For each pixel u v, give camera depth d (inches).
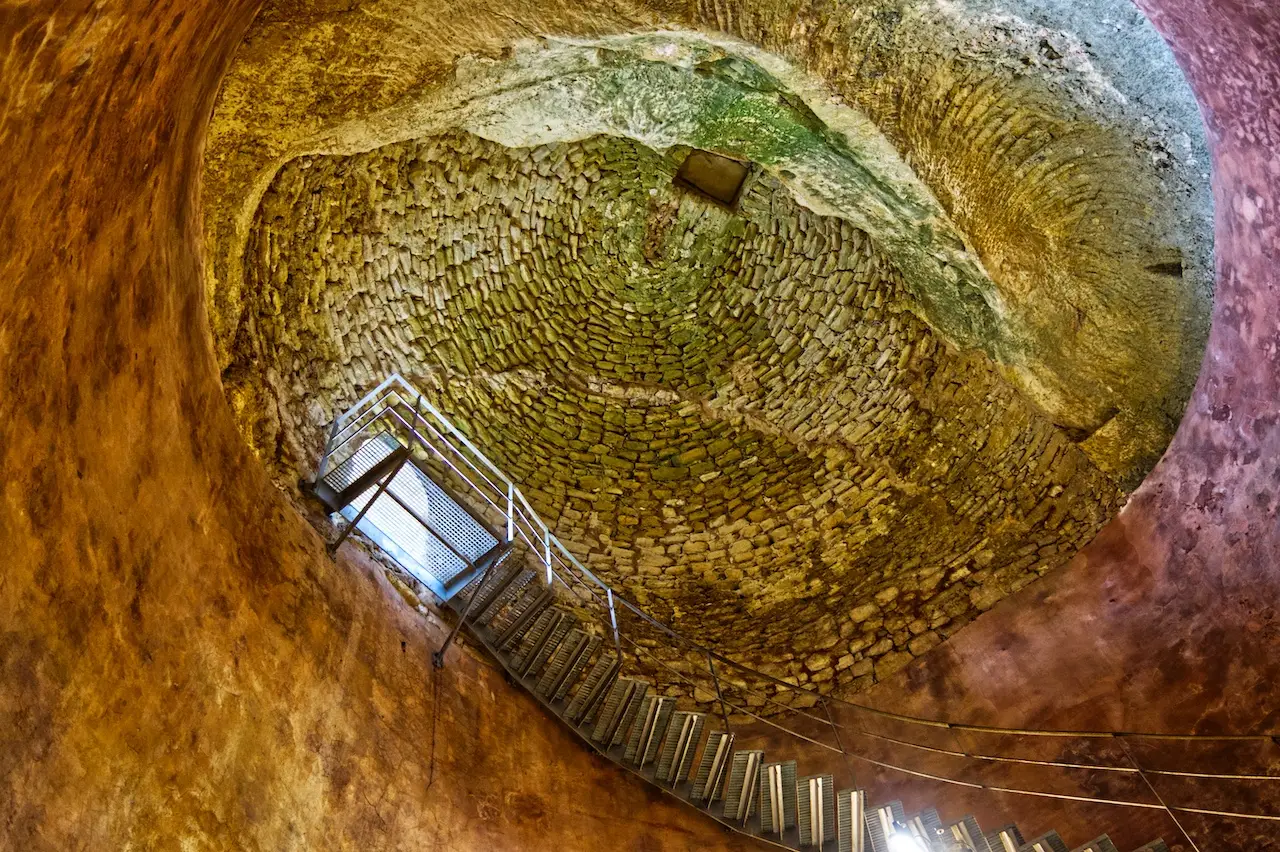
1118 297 347.6
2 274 165.2
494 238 420.5
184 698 212.1
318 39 283.4
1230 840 289.7
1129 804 304.7
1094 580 350.6
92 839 176.7
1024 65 313.6
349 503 323.3
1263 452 306.8
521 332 430.9
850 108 324.2
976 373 396.8
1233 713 302.8
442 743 282.5
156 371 238.5
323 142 320.8
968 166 334.3
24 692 169.3
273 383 338.6
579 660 327.6
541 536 397.1
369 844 241.3
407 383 380.5
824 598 392.5
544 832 285.7
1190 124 316.2
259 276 346.6
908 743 346.3
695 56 314.7
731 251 443.8
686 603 398.0
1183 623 323.9
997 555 374.3
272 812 222.1
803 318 432.5
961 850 296.2
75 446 194.7
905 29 305.9
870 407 416.5
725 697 370.3
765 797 310.7
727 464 428.5
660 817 311.9
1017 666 346.6
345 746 251.4
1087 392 366.3
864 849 299.7
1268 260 295.7
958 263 365.4
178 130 237.9
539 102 347.3
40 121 160.1
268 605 252.5
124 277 221.8
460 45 301.9
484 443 409.4
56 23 146.3
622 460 429.7
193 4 195.5
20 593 172.6
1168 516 340.5
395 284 397.4
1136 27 302.2
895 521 400.5
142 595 208.8
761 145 355.9
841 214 379.9
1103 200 334.3
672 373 444.5
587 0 290.8
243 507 263.9
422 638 308.3
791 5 297.6
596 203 435.8
